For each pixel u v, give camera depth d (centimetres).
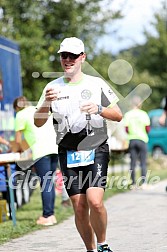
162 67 6806
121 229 1495
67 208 1902
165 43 6738
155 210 1833
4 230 1496
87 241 1067
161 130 5069
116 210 1859
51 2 3812
